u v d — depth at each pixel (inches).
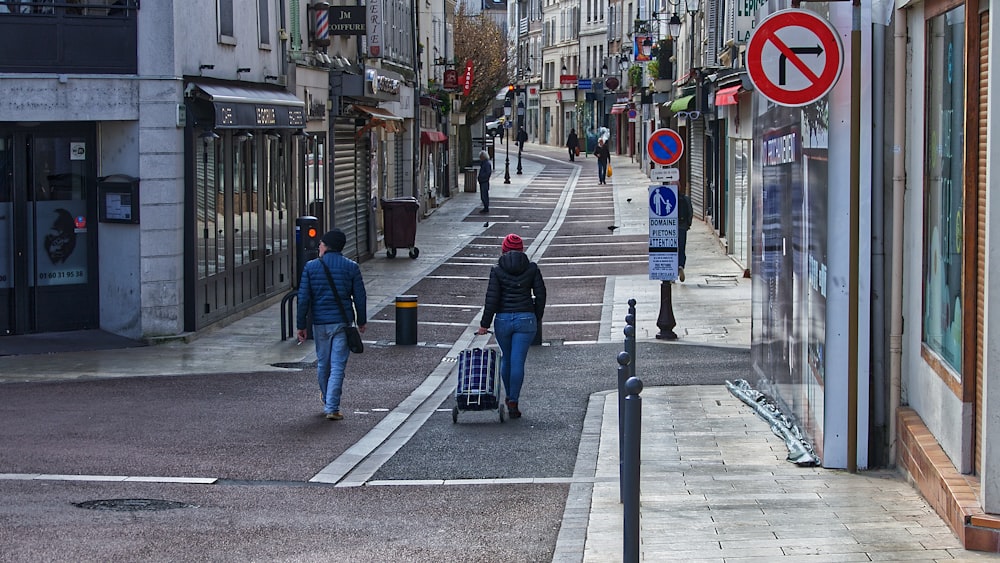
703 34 1994.3
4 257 995.9
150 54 993.5
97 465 576.1
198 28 1050.7
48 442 628.4
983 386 412.5
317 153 1449.3
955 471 452.1
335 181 1528.1
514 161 4205.2
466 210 2428.6
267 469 581.0
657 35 2851.9
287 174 1322.6
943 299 476.1
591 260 1642.5
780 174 679.1
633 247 1772.9
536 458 611.5
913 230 521.3
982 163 420.5
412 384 847.1
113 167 1011.3
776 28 517.7
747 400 731.4
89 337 1011.3
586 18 4899.1
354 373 891.4
